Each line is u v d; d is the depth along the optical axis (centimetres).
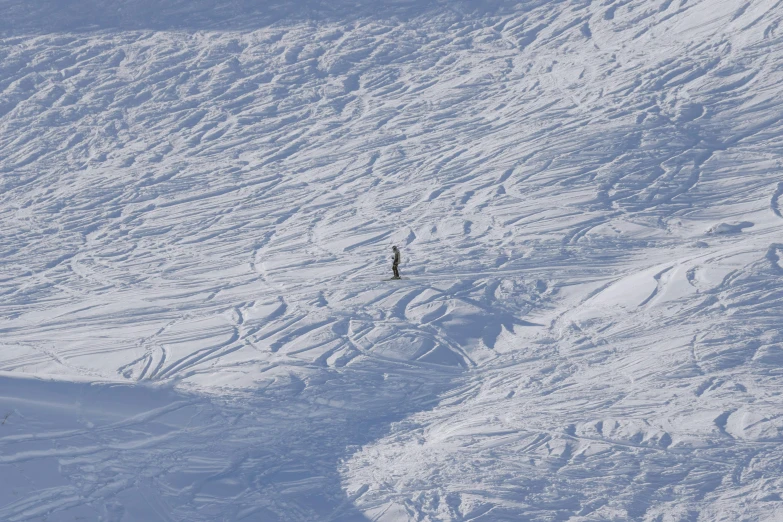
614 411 4325
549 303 7250
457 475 3628
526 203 11575
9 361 6775
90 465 3519
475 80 19000
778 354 4938
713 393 4416
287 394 5247
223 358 6306
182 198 14250
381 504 3403
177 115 18688
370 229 11412
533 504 3288
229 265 10556
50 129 18338
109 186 15175
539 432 4119
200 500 3481
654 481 3425
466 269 8750
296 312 7562
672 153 12744
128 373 6134
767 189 10900
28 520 2955
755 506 3127
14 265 11506
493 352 6084
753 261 6756
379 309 7369
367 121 17362
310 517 3338
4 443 3472
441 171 13762
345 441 4347
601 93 16325
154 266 10925
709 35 18088
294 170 15112
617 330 6025
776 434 3781
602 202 11231
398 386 5450
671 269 7031
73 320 8575
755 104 14238
